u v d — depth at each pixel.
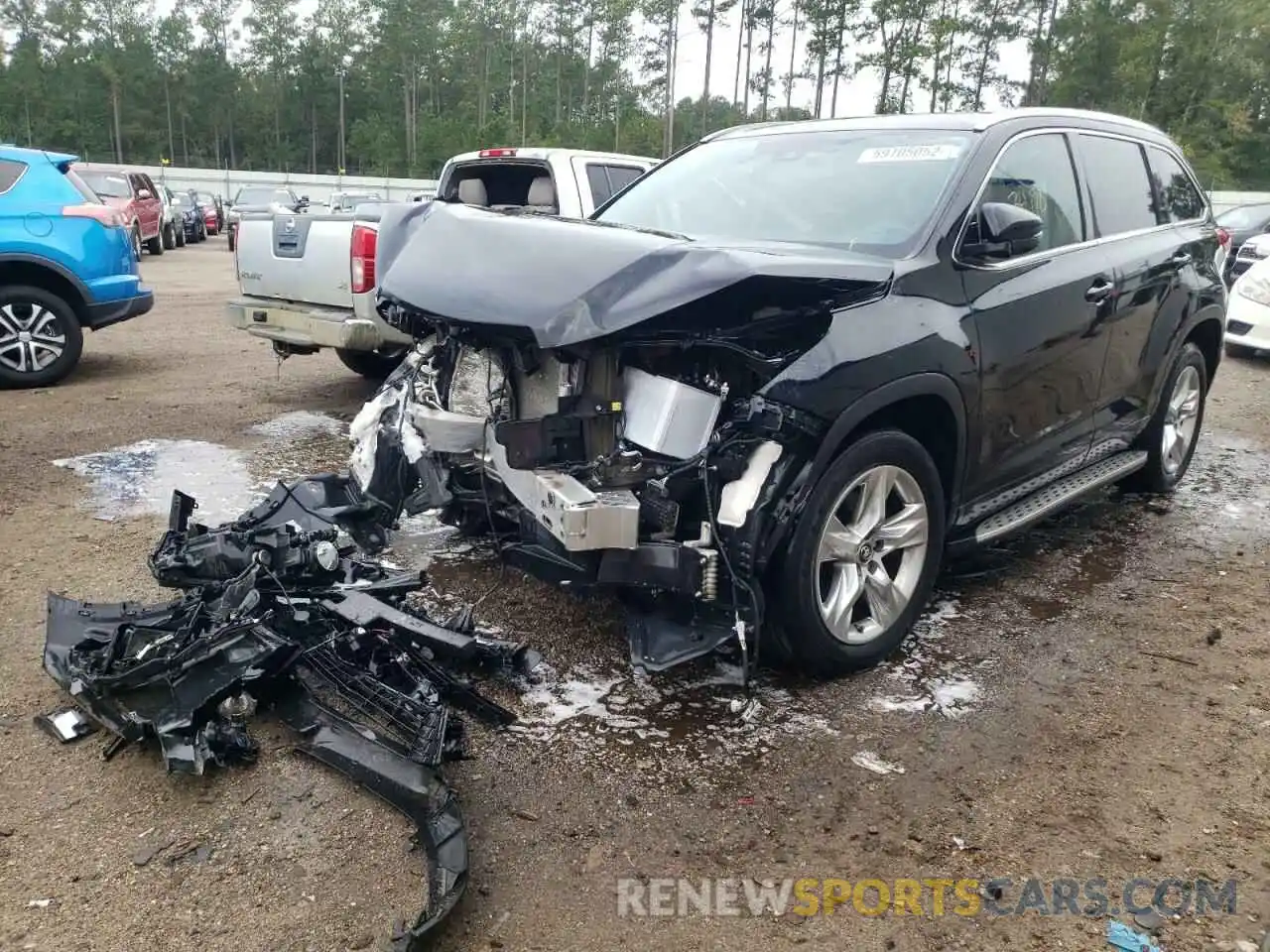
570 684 3.57
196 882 2.55
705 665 3.72
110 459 6.12
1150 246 5.11
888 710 3.46
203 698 2.94
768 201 4.29
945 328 3.62
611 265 3.17
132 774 2.98
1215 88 48.09
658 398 3.27
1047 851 2.76
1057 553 5.04
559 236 3.42
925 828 2.84
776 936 2.43
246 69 84.31
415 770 2.77
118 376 8.84
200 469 5.96
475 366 3.76
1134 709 3.52
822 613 3.47
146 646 3.21
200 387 8.44
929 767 3.13
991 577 4.70
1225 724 3.43
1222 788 3.06
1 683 3.46
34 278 8.39
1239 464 6.83
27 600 4.09
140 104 78.31
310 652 3.16
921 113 4.51
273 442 6.62
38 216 8.21
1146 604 4.43
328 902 2.48
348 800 2.88
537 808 2.88
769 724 3.35
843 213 4.04
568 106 70.06
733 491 3.20
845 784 3.03
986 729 3.36
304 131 86.12
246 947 2.34
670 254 3.14
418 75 79.25
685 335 3.18
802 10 51.00
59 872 2.57
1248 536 5.33
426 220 3.99
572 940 2.40
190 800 2.86
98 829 2.74
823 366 3.21
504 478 3.51
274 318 7.46
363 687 3.12
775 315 3.25
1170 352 5.35
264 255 7.62
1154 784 3.08
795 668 3.69
